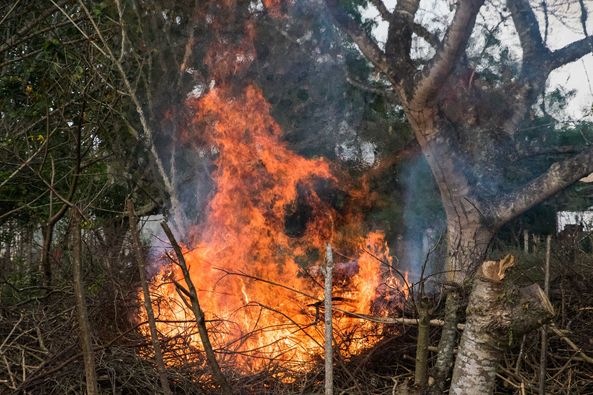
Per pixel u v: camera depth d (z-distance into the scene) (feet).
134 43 27.32
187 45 26.32
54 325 17.38
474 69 23.08
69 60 30.01
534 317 9.13
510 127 22.52
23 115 30.71
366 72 28.14
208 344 10.46
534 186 20.74
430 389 10.69
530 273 19.13
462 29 18.95
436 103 20.62
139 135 27.45
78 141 24.94
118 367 14.25
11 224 34.22
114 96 25.95
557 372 14.74
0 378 14.47
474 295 9.48
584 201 35.76
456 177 21.01
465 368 9.51
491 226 21.09
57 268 26.16
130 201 10.49
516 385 14.08
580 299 16.99
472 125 22.25
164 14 26.76
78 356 13.67
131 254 20.49
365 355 15.52
